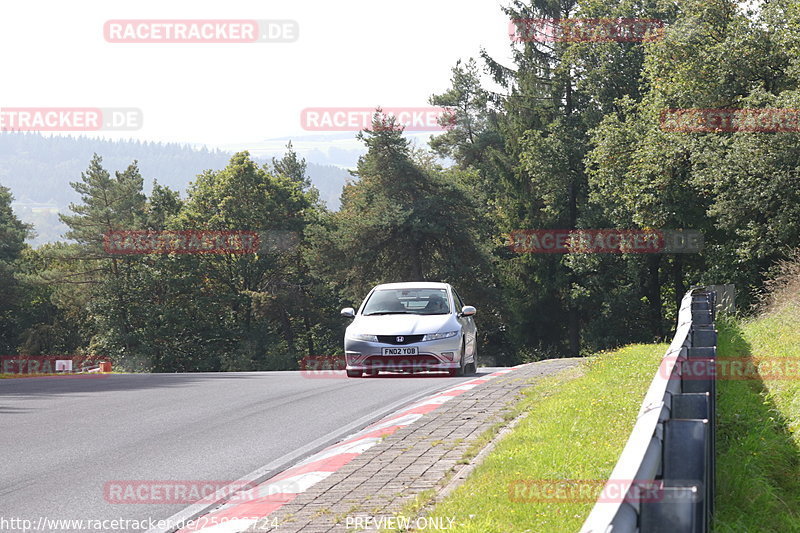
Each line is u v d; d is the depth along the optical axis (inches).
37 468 914.7
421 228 6688.0
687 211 4261.8
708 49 3769.7
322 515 647.8
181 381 2005.4
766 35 3646.7
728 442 805.9
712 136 3718.0
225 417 1275.8
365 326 1809.8
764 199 3430.1
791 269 2333.9
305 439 1063.0
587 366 1478.8
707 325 1138.0
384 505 663.1
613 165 4512.8
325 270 7288.4
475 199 7150.6
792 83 3587.6
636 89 5191.9
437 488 704.4
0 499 774.5
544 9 6176.2
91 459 960.9
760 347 1462.8
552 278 6205.7
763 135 3299.7
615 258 5659.5
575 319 6373.0
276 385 1761.8
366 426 1136.8
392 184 7012.8
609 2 5177.2
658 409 484.1
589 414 952.3
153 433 1138.0
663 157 4092.0
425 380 1696.6
